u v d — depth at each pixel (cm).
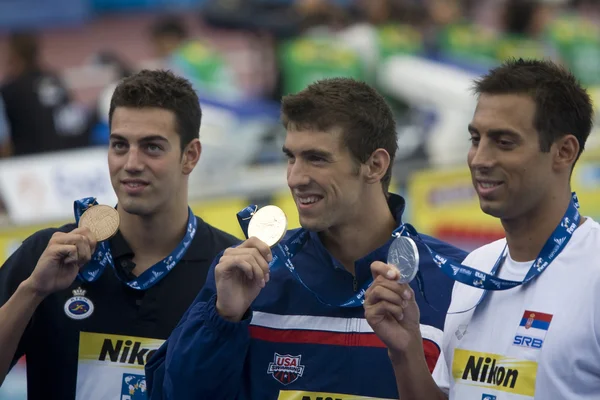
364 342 1009
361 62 3419
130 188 1125
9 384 1794
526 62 905
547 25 4150
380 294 905
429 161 2330
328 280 1034
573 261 874
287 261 1027
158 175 1127
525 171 872
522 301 888
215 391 984
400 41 3528
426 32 3834
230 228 2058
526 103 871
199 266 1163
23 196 2078
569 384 845
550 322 861
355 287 1027
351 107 988
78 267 1062
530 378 859
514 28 4006
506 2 4050
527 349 867
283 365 1018
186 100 1158
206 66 3328
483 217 2302
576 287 860
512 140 872
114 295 1139
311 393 1009
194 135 1171
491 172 879
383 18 3775
